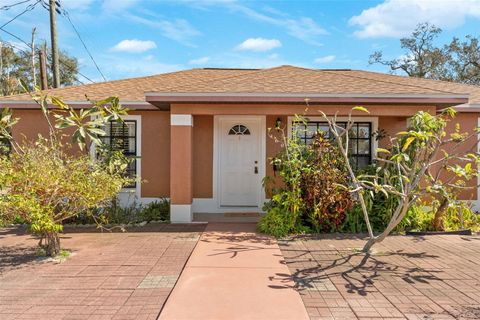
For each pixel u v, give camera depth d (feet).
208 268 17.03
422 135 17.81
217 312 12.44
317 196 24.06
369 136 32.65
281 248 20.75
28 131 32.73
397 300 13.57
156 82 38.60
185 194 27.86
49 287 14.85
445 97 26.12
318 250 20.31
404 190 18.95
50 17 53.26
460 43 98.37
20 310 12.71
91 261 18.33
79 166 19.62
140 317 12.17
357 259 18.66
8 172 17.30
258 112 27.58
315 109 27.58
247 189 33.01
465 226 25.82
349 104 27.37
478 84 97.66
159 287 14.82
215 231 24.91
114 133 32.99
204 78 39.37
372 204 24.66
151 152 32.81
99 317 12.17
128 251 20.12
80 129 22.34
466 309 12.80
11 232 25.07
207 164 32.76
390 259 18.66
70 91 35.45
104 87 36.88
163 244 21.59
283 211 24.81
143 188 32.83
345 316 12.25
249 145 33.01
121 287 14.83
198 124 32.71
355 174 25.57
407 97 26.20
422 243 21.94
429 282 15.42
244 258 18.65
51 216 18.33
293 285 14.98
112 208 28.12
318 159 24.70
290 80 29.96
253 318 12.02
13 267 17.40
